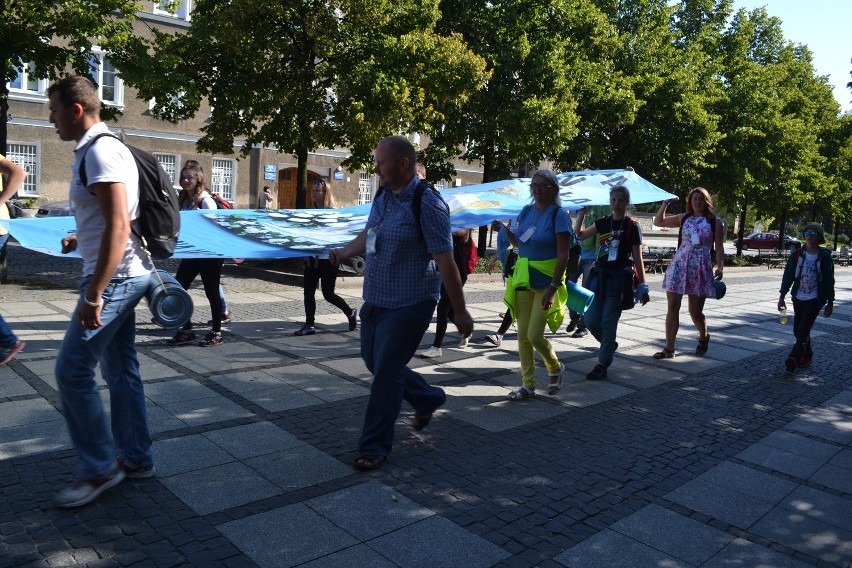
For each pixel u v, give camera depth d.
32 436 4.37
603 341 6.95
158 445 4.43
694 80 22.81
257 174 30.38
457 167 36.66
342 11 14.13
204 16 13.98
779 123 26.28
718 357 8.51
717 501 4.20
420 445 4.78
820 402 6.71
